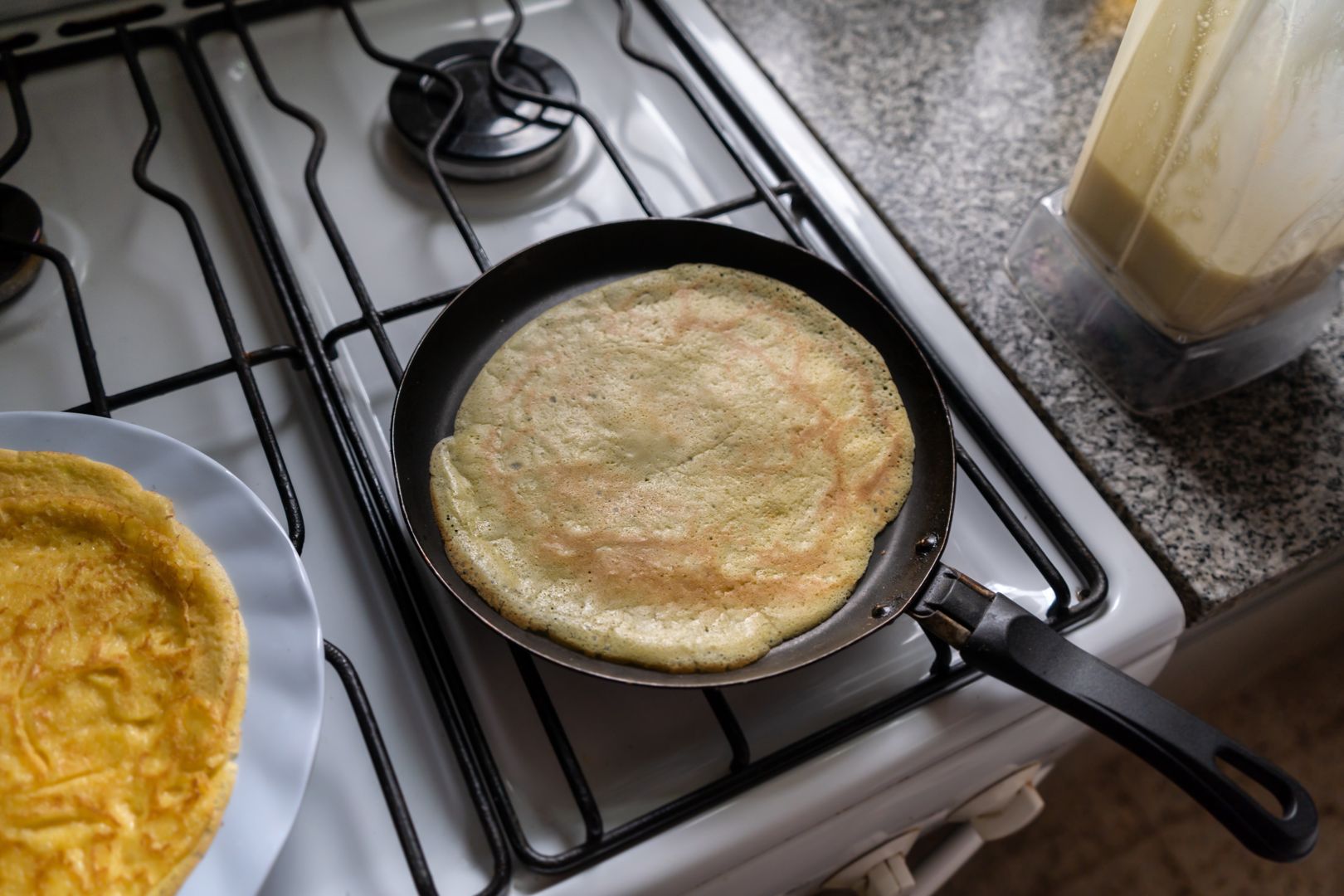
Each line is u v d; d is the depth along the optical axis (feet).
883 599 1.62
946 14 2.73
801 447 1.76
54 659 1.44
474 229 2.26
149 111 2.14
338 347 2.02
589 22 2.70
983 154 2.42
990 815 2.08
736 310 1.92
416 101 2.31
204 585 1.44
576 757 1.61
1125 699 1.40
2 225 2.06
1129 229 1.90
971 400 1.98
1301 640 3.13
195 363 2.00
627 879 1.49
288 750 1.36
